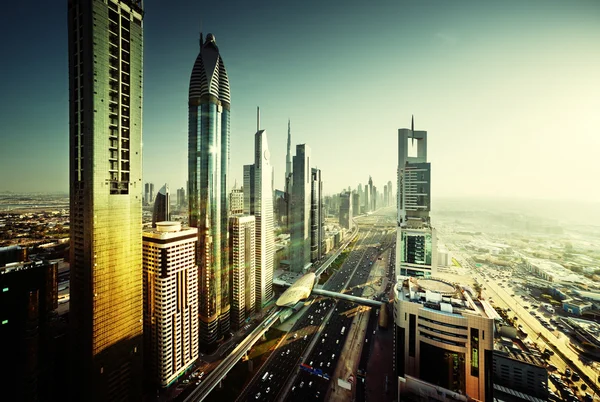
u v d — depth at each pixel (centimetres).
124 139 16212
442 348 14750
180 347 19300
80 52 14925
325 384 19262
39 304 14562
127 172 16262
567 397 17588
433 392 12244
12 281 13500
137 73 16988
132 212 16462
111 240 15275
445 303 15675
